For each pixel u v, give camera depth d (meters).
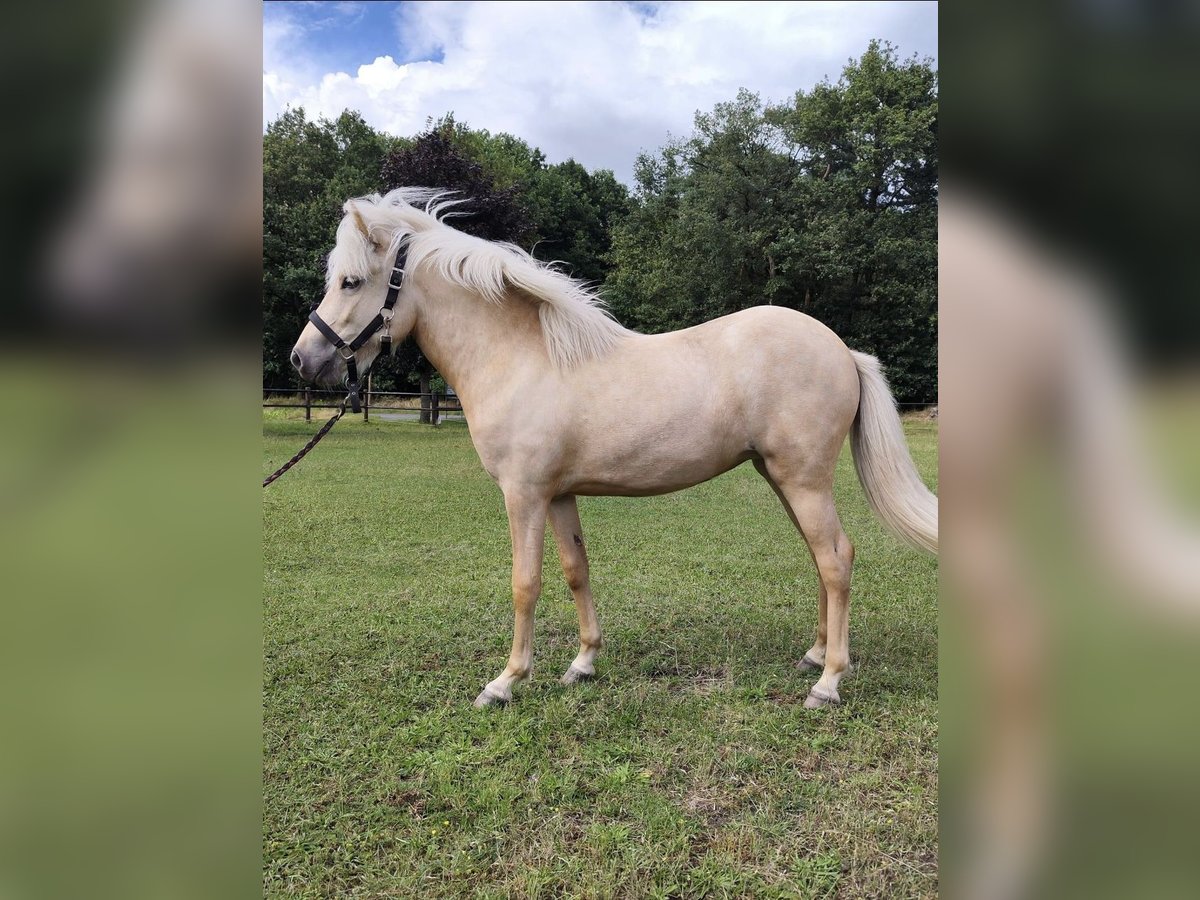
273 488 7.14
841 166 20.41
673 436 2.40
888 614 3.41
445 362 2.59
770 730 2.30
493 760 2.18
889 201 19.83
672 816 1.87
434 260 2.49
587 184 30.77
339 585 4.02
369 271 2.45
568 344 2.43
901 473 2.47
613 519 5.78
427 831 1.85
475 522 5.65
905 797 1.95
